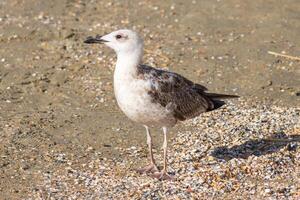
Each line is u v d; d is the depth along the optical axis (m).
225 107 15.90
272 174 12.70
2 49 18.84
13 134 14.56
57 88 16.88
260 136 14.31
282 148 13.66
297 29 20.14
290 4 21.75
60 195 12.32
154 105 12.46
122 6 21.69
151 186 12.49
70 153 13.88
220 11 21.30
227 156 13.52
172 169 13.12
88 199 12.14
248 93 16.67
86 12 21.23
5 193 12.41
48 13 21.03
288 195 11.98
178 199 11.98
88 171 13.16
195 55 18.61
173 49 18.95
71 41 19.28
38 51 18.75
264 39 19.55
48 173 13.09
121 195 12.22
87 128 14.96
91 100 16.34
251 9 21.39
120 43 12.43
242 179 12.59
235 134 14.48
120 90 12.45
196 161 13.38
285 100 16.34
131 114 12.62
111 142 14.39
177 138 14.52
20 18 20.64
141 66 12.55
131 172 13.08
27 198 12.25
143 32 20.00
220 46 19.14
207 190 12.26
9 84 16.97
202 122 15.18
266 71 17.75
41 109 15.83
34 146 14.12
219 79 17.34
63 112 15.72
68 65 18.02
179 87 12.88
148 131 13.05
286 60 18.34
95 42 12.66
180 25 20.42
